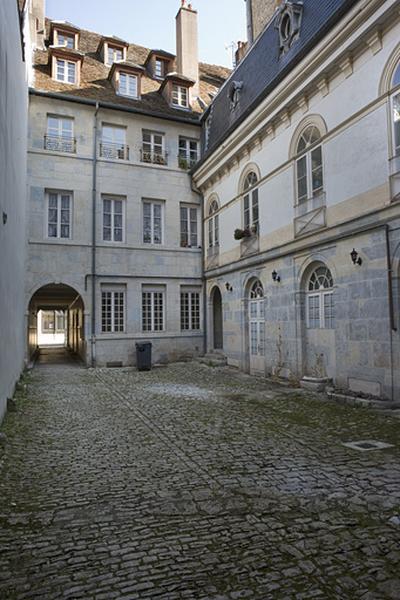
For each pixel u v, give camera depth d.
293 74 10.91
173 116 18.81
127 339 17.47
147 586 2.76
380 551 3.14
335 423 7.18
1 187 6.49
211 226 18.17
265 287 13.41
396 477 4.63
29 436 6.42
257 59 14.77
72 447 5.88
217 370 15.38
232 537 3.38
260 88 13.83
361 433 6.51
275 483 4.50
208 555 3.12
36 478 4.70
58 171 16.80
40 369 16.36
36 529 3.55
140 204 18.09
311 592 2.68
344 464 5.09
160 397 9.98
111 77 19.38
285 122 12.23
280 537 3.37
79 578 2.86
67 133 17.28
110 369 16.34
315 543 3.27
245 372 14.73
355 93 9.48
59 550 3.22
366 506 3.91
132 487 4.43
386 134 8.60
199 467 5.04
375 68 8.91
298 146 11.77
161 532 3.48
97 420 7.55
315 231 10.65
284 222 12.29
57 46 18.06
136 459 5.36
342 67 9.73
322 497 4.13
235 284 15.64
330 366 10.53
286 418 7.63
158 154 18.81
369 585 2.74
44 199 16.69
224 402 9.29
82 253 16.94
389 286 8.43
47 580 2.84
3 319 7.11
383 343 8.60
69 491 4.34
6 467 5.03
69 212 17.08
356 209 9.39
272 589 2.72
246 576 2.86
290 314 11.97
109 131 18.06
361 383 9.20
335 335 10.06
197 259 19.00
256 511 3.85
